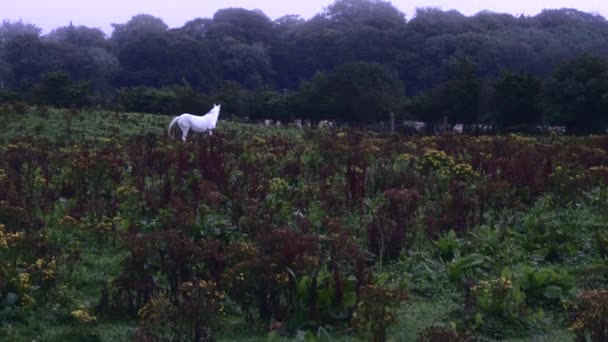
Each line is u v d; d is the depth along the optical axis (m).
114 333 6.80
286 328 6.90
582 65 30.00
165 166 14.13
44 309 7.16
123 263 7.39
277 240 7.27
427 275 8.69
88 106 30.44
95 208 10.77
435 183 12.98
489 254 9.48
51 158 14.68
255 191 11.88
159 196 11.36
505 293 7.31
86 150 16.17
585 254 9.71
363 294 6.52
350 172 12.18
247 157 15.66
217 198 10.95
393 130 30.52
